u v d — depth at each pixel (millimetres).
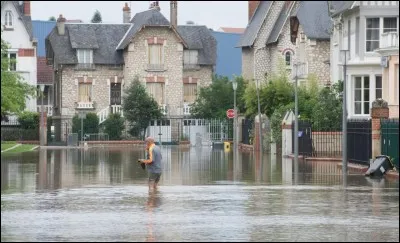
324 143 89562
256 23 146250
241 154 104688
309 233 34250
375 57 90938
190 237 33062
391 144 65500
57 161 88625
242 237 33125
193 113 146625
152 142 54219
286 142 94688
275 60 136125
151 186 54094
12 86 114625
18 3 153500
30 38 150625
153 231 34750
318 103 92250
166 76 151625
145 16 152625
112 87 152875
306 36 121250
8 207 43750
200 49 156125
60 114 150750
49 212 41469
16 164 82875
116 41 154500
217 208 43188
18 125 147875
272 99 111688
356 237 33219
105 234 33812
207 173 69500
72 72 151125
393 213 40781
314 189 53625
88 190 53812
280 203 45438
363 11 90625
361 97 91625
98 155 103250
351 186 55625
